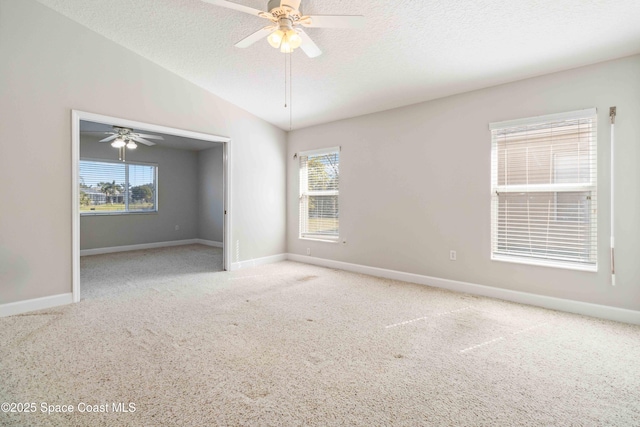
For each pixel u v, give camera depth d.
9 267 2.86
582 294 2.92
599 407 1.62
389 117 4.23
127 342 2.33
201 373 1.92
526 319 2.80
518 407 1.62
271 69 3.59
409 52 2.94
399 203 4.14
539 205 3.17
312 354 2.17
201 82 4.12
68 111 3.15
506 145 3.35
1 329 2.54
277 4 2.14
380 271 4.34
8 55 2.82
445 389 1.78
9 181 2.85
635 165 2.67
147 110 3.72
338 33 2.75
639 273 2.67
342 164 4.75
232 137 4.66
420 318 2.83
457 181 3.65
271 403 1.65
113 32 3.28
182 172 7.59
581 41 2.54
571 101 2.94
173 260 5.57
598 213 2.83
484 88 3.45
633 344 2.32
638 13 2.19
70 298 3.21
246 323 2.71
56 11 3.05
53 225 3.09
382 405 1.63
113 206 6.55
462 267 3.64
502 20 2.39
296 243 5.44
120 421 1.50
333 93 3.95
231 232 4.71
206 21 2.91
